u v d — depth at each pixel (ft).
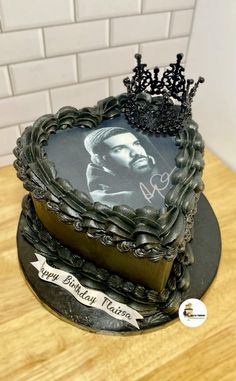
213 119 2.60
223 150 2.61
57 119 1.78
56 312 1.70
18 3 1.97
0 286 1.86
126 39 2.39
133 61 2.53
